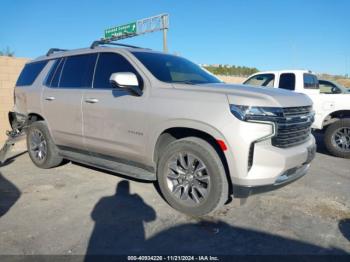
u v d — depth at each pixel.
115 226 3.32
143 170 4.04
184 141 3.54
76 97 4.62
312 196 4.18
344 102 6.64
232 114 3.17
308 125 3.81
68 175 5.11
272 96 3.33
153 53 4.48
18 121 5.88
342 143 6.56
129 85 3.76
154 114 3.68
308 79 7.44
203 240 3.04
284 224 3.36
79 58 4.89
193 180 3.53
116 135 4.13
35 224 3.37
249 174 3.15
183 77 4.20
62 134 4.96
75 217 3.54
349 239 3.06
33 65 5.87
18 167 5.62
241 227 3.29
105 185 4.61
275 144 3.25
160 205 3.86
